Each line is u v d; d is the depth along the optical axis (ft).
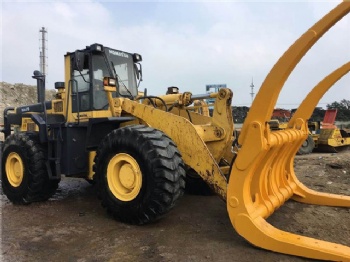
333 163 25.70
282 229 11.92
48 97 97.25
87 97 16.75
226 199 11.09
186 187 17.29
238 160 10.43
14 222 13.52
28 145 16.06
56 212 14.84
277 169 13.33
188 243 10.85
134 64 19.06
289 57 9.60
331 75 13.41
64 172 15.44
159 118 13.32
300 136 13.53
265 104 10.02
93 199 17.20
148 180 11.84
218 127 13.70
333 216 13.20
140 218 12.24
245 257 9.68
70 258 10.04
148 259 9.80
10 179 16.88
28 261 9.86
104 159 13.26
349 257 8.71
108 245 10.92
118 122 15.46
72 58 17.43
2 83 108.88
